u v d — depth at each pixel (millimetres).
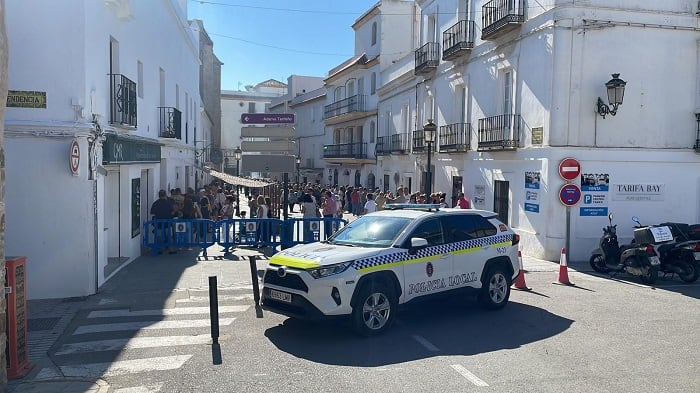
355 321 7477
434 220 8781
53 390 5766
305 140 51156
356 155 36312
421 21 25125
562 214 14578
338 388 5785
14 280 6066
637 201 14922
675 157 15047
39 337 7695
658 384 5941
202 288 11023
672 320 8758
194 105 28141
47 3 9625
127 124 12359
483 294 9234
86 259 10070
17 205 9742
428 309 9461
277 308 7715
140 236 15461
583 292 11008
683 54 15016
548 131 14609
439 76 22656
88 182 10062
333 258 7508
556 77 14375
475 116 19281
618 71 14594
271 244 15625
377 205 21781
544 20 14789
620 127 14703
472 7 19438
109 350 7102
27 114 9609
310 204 17531
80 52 9773
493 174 17922
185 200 16531
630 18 14539
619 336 7816
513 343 7441
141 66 14758
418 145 24688
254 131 14500
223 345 7309
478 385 5879
